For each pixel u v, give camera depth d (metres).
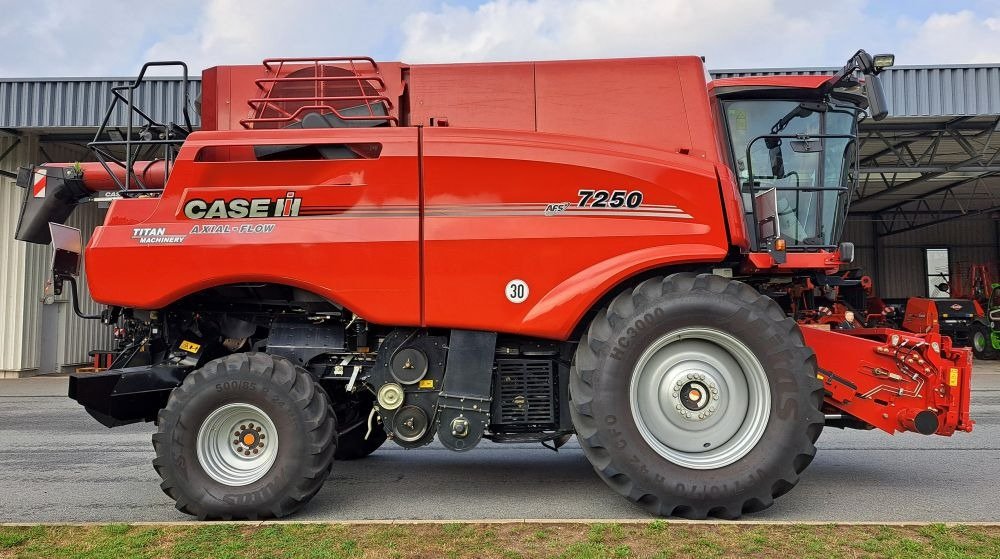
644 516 4.08
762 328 3.93
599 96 4.58
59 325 17.03
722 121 5.00
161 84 14.02
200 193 4.20
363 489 4.85
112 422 4.50
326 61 4.64
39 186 5.37
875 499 4.51
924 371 4.37
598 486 4.91
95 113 14.11
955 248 28.55
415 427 4.23
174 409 4.03
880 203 26.20
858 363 4.50
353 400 4.95
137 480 5.29
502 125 4.57
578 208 4.12
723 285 4.01
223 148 4.27
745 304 3.96
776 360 3.92
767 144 5.01
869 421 4.48
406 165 4.15
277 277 4.12
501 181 4.14
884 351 4.42
